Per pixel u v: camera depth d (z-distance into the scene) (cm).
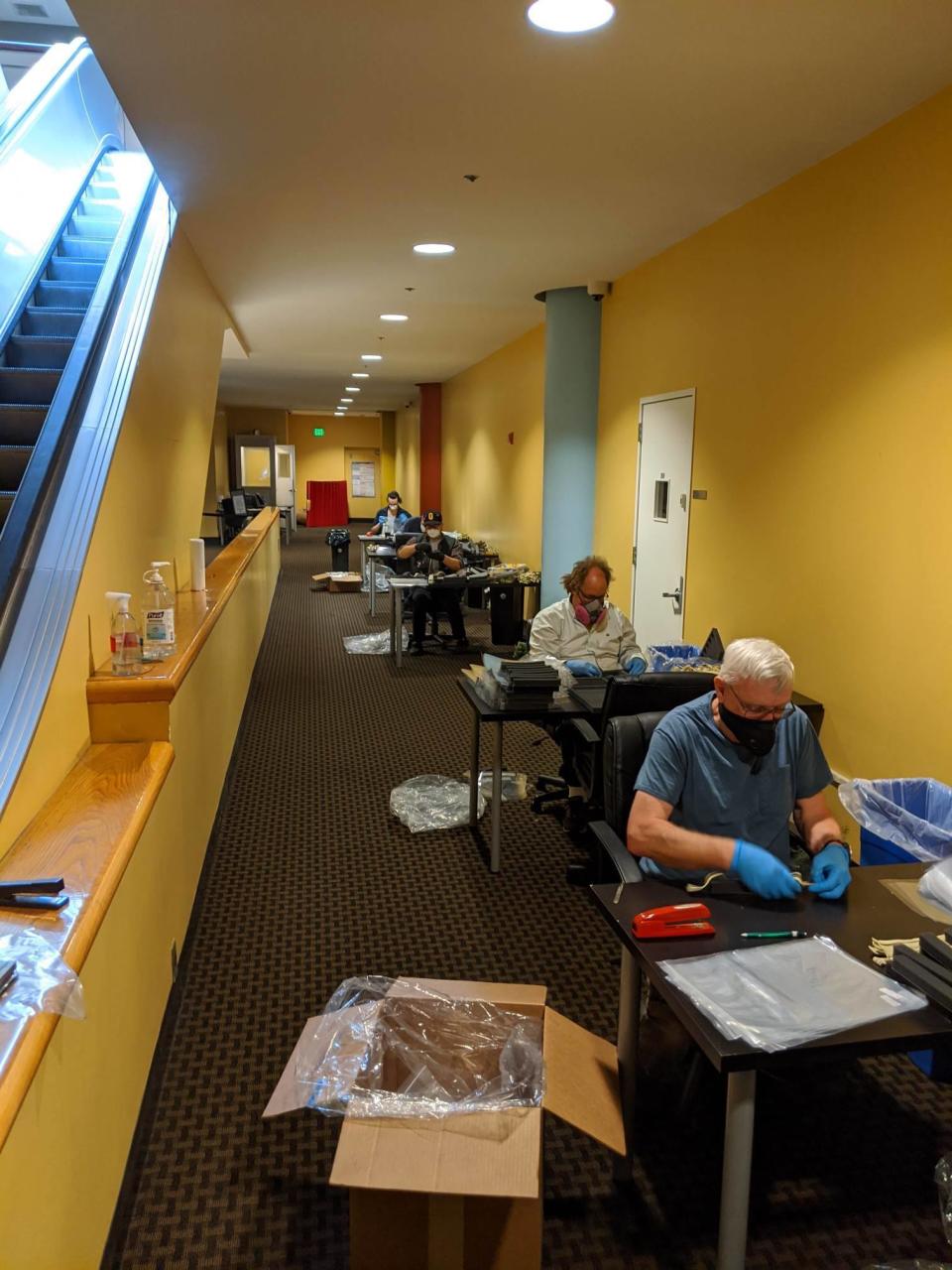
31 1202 115
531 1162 141
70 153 512
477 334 759
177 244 401
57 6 731
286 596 998
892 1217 180
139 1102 192
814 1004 138
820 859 187
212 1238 173
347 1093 153
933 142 264
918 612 277
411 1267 150
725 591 408
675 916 162
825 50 235
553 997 252
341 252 466
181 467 411
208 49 236
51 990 121
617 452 544
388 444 1948
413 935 286
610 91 262
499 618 725
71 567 214
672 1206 183
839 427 316
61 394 262
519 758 461
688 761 197
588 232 427
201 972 263
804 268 335
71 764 205
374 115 282
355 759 456
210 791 338
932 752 273
